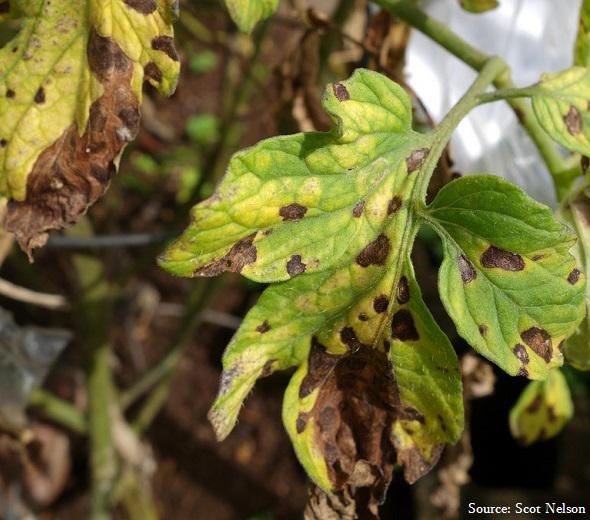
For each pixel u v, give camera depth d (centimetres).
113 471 74
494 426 85
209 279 74
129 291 107
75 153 30
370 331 32
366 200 31
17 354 60
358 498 33
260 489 97
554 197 48
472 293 31
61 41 31
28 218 31
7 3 31
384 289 32
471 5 40
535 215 30
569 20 48
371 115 30
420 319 32
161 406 102
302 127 48
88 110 30
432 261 86
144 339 106
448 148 41
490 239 30
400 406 33
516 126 47
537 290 30
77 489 91
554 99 33
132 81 30
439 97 50
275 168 29
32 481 86
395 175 31
